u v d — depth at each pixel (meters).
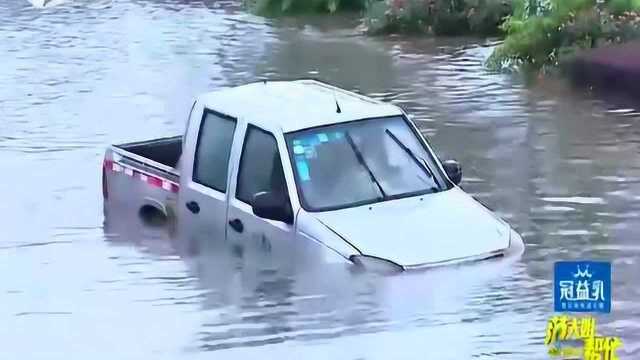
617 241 15.47
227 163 15.31
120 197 17.75
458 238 13.68
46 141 23.78
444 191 14.73
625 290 13.39
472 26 38.31
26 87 29.97
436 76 30.27
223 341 12.08
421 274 13.15
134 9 46.50
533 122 23.92
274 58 34.28
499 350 11.55
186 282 14.21
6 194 19.55
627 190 18.34
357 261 13.19
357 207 14.09
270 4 44.56
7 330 12.74
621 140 22.06
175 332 12.41
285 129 14.63
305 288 13.48
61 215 18.12
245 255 14.70
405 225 13.77
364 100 15.89
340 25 42.06
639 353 11.55
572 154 20.95
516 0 36.38
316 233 13.63
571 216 16.88
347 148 14.68
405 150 14.97
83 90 29.47
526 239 15.48
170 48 36.50
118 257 15.56
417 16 38.75
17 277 14.78
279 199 14.20
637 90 26.48
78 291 14.09
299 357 11.49
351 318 12.51
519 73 30.09
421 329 12.16
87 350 12.07
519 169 19.92
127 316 13.04
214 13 45.53
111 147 18.20
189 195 15.85
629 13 31.56
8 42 38.09
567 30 30.42
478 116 24.69
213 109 15.80
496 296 12.86
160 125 25.06
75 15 44.72
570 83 28.11
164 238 16.38
